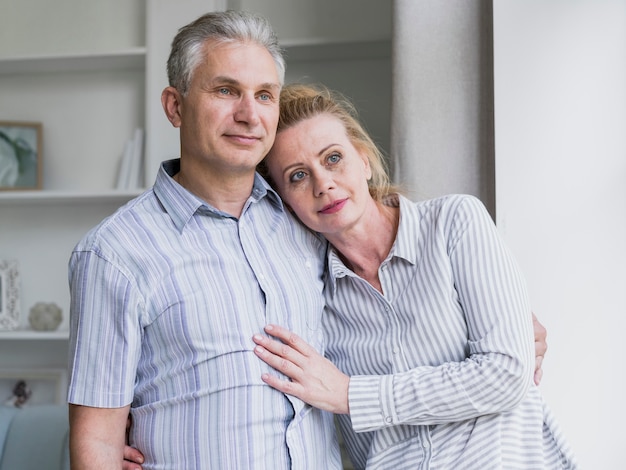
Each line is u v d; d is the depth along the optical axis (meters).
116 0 3.21
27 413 2.36
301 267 1.62
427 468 1.54
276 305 1.52
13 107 3.27
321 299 1.65
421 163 2.30
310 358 1.50
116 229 1.48
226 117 1.47
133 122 3.19
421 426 1.57
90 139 3.21
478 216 1.56
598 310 2.06
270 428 1.45
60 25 3.24
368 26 2.98
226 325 1.45
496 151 2.12
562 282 2.08
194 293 1.45
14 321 3.12
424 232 1.60
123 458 1.48
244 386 1.44
